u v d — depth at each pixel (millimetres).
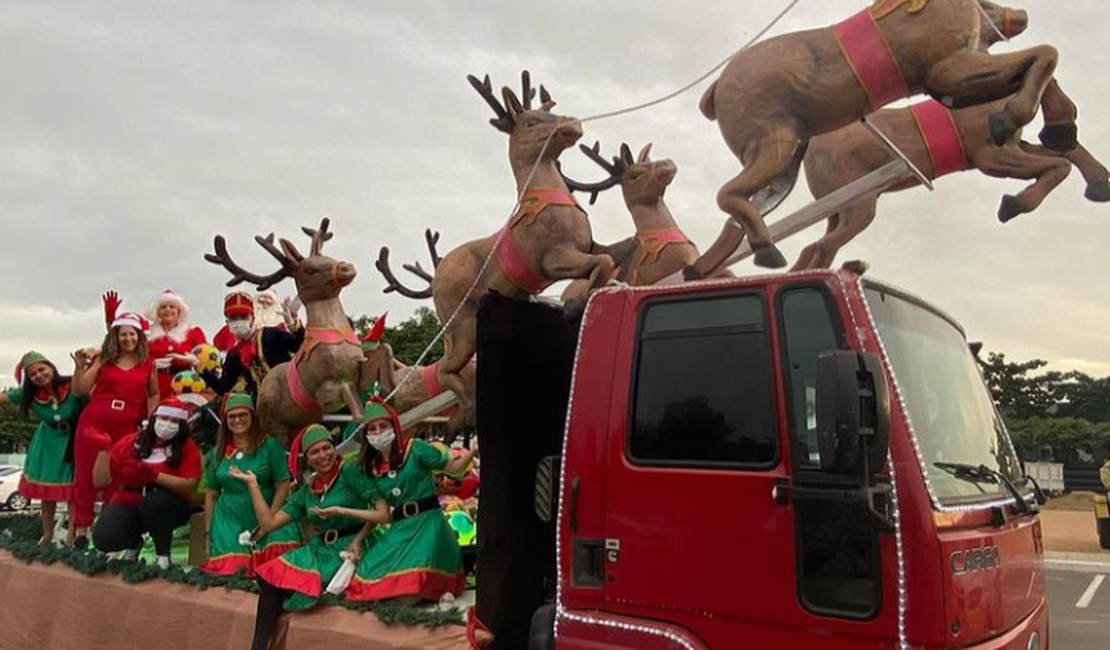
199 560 7051
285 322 10117
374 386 7250
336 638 4895
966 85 4316
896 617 2822
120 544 6809
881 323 3256
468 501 7457
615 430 3572
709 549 3238
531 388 4340
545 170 5977
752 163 4621
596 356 3721
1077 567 14766
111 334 8094
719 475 3256
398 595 5031
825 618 2951
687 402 3430
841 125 4664
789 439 3131
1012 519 3502
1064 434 31922
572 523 3615
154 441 6832
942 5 4375
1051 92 4598
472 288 6293
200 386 8391
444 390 6621
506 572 4133
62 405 8391
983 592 2998
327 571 5320
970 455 3537
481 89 6086
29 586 7129
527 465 4273
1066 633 9938
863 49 4434
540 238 5809
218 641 5594
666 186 6781
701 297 3500
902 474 2902
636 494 3453
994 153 4957
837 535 2969
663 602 3324
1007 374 39062
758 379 3273
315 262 7113
